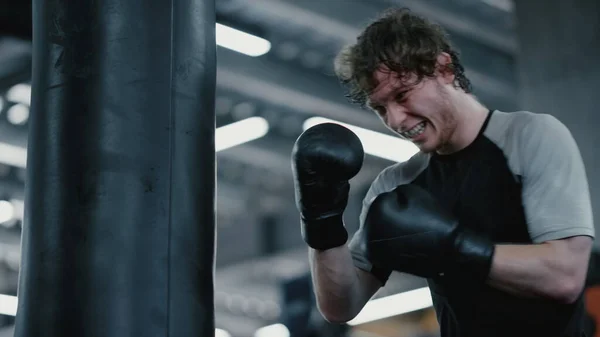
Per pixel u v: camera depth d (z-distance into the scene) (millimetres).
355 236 2064
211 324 1751
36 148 1743
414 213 1746
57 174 1697
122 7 1743
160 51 1753
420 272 1751
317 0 8336
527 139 1823
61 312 1642
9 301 10742
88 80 1716
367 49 1792
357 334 12211
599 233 5824
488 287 1834
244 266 12312
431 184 1948
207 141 1806
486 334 1854
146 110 1719
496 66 9500
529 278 1726
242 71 9117
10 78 8570
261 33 6488
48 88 1751
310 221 1812
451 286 1883
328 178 1740
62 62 1742
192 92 1786
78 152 1691
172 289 1679
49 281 1660
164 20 1769
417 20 1832
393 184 2039
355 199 11508
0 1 5742
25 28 5812
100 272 1639
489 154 1853
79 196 1673
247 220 12469
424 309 12242
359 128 8758
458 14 8820
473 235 1741
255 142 10766
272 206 12242
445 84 1827
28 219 1729
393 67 1764
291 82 9422
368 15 8391
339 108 9758
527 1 6508
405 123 1820
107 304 1629
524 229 1821
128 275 1646
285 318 6195
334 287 1901
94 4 1745
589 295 4715
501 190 1835
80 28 1743
